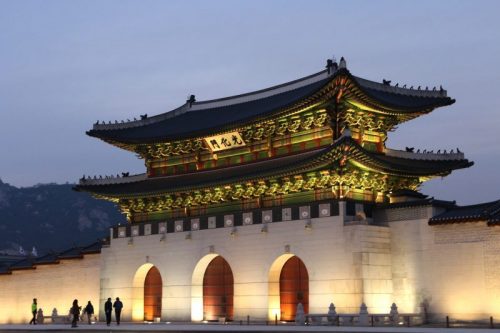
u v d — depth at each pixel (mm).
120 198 86938
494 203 63875
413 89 80438
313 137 73438
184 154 87000
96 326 69562
